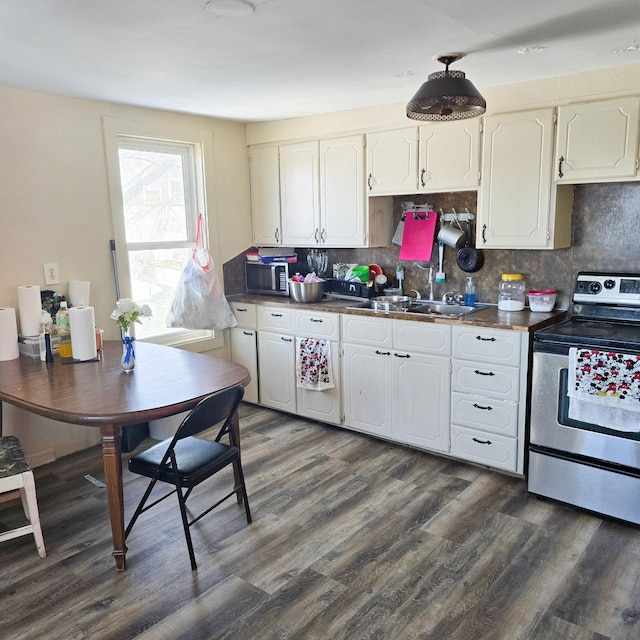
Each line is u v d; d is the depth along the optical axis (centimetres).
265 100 338
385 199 389
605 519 262
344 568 228
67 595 214
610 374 246
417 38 221
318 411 385
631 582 216
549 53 244
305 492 293
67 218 330
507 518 264
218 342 429
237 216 434
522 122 301
